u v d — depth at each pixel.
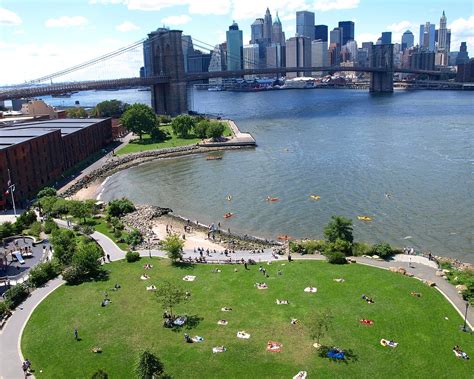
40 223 123.25
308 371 65.94
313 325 70.88
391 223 134.75
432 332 74.44
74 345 72.75
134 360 68.62
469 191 161.75
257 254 108.12
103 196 168.50
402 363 67.44
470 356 68.94
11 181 146.75
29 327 77.88
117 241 115.69
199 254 108.69
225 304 84.00
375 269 97.25
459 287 87.94
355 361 67.88
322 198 158.50
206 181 185.75
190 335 74.50
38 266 96.31
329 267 98.75
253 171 198.38
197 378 65.06
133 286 91.50
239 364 67.56
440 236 125.19
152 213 144.00
